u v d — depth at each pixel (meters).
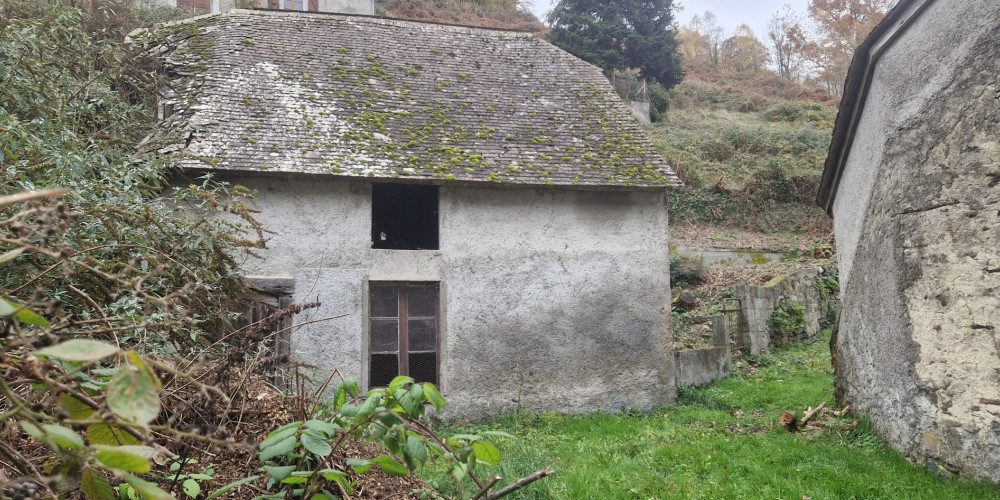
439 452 2.52
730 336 13.55
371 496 3.04
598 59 31.77
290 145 9.30
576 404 9.91
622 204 10.55
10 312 1.25
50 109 5.16
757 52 47.97
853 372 8.25
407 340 9.55
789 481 6.16
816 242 20.64
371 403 2.42
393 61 11.68
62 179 4.26
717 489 6.05
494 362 9.71
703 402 10.30
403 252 9.60
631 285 10.41
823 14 42.38
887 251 7.09
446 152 9.95
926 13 6.55
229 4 18.52
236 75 10.33
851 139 8.24
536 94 11.77
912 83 6.71
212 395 2.64
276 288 8.92
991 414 5.65
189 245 4.81
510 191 10.15
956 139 6.11
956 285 6.04
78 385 1.48
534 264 10.08
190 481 2.36
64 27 6.18
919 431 6.47
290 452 2.34
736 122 32.59
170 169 7.86
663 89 34.66
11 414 1.25
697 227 23.06
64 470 1.47
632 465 6.80
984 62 5.82
